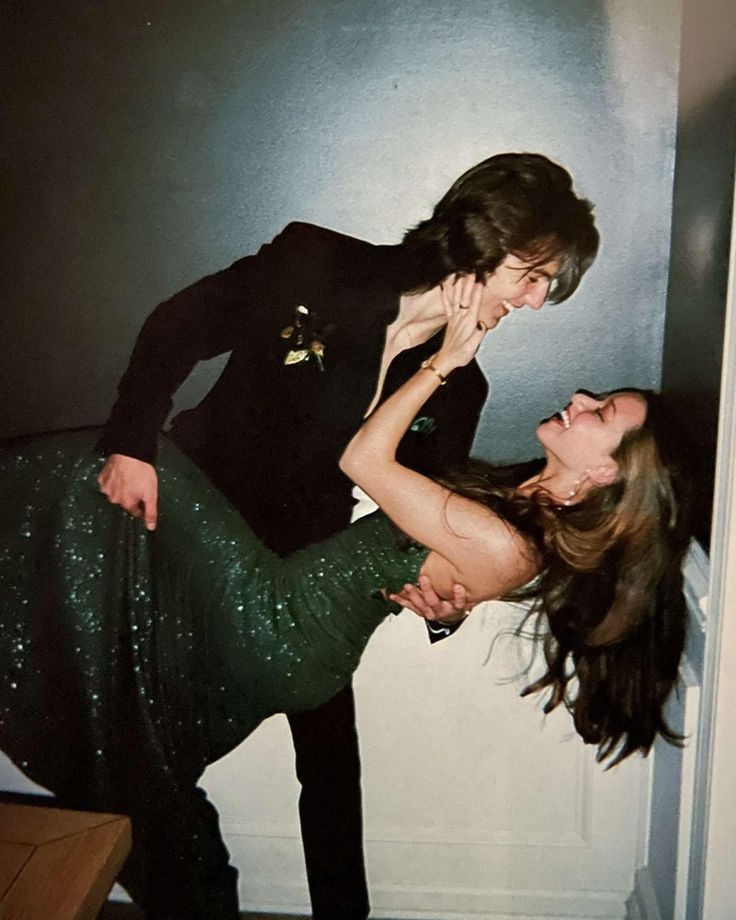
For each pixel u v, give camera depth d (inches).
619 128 54.8
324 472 62.4
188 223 58.7
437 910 72.9
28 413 63.0
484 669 66.1
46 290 60.5
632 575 61.7
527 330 58.5
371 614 65.4
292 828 72.0
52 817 64.0
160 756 70.6
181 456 63.1
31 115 57.3
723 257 54.6
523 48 54.3
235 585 65.4
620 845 70.0
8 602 67.3
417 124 55.9
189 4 54.9
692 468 58.7
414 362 59.7
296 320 59.6
